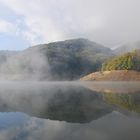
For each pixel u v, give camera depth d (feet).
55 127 96.99
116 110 137.69
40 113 136.46
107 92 281.54
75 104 175.52
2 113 137.08
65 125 100.94
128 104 162.81
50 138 79.36
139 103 166.40
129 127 92.53
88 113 131.54
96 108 149.69
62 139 78.48
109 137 79.10
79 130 90.48
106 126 96.02
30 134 86.02
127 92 271.28
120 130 88.17
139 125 95.66
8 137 82.23
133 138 77.00
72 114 130.41
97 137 79.77
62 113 134.62
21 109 153.28
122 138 77.36
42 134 85.40
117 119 110.42
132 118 111.86
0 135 84.89
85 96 237.25
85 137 79.92
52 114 131.85
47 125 101.50
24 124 104.47
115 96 225.76
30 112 140.26
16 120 114.32
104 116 119.96
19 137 82.02
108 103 172.76
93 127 94.94
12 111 144.66
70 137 80.59
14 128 96.27
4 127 98.58
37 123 106.63
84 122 106.22
